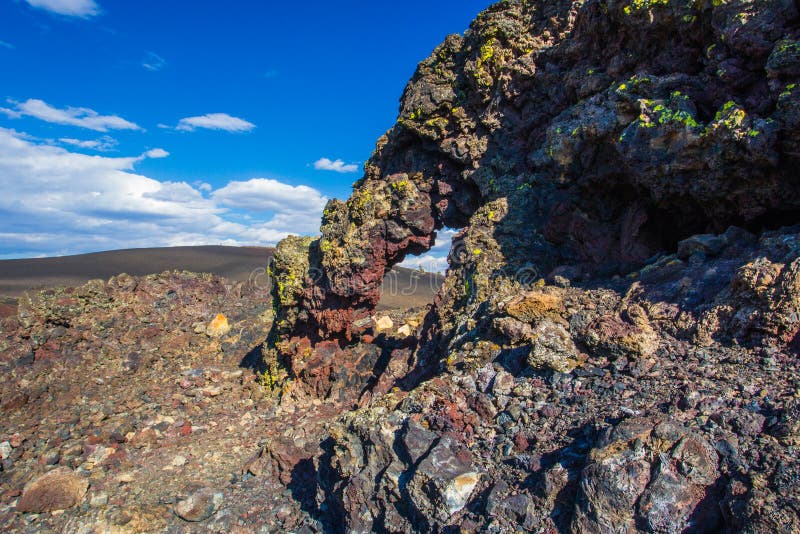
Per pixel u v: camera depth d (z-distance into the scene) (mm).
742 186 6316
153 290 18078
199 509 8445
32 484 9062
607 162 7930
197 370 15211
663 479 4020
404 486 5691
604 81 8367
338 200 13188
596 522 4109
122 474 9969
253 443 11102
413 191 11742
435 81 11633
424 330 10312
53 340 14875
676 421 4359
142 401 13367
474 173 10820
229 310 18891
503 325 6891
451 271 10266
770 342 5137
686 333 5801
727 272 6016
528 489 4758
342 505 6699
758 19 6070
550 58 9898
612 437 4434
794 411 4246
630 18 7703
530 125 10195
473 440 5766
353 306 12555
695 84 6855
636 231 7891
